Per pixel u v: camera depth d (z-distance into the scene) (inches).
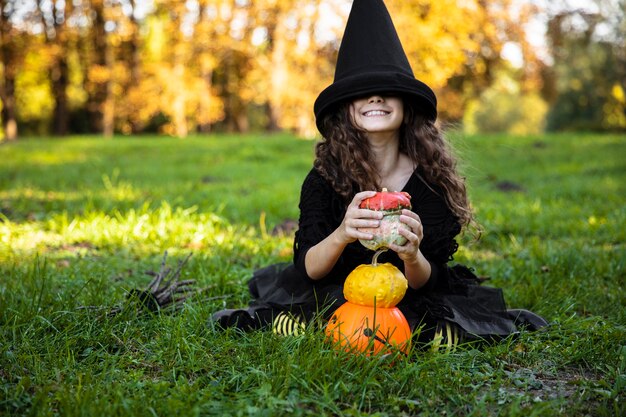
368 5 119.7
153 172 442.0
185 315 125.0
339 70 120.5
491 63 1106.1
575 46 1382.9
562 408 91.6
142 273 169.2
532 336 120.6
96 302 132.6
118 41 1143.0
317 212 119.4
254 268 180.1
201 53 1088.8
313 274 116.3
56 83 1203.2
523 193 342.6
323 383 95.1
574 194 325.1
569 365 110.3
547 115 1550.2
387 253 121.4
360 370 97.8
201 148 655.8
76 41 1159.0
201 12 1088.2
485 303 127.0
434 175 120.8
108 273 165.2
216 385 96.7
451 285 124.7
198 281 156.3
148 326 121.5
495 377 103.3
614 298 146.3
